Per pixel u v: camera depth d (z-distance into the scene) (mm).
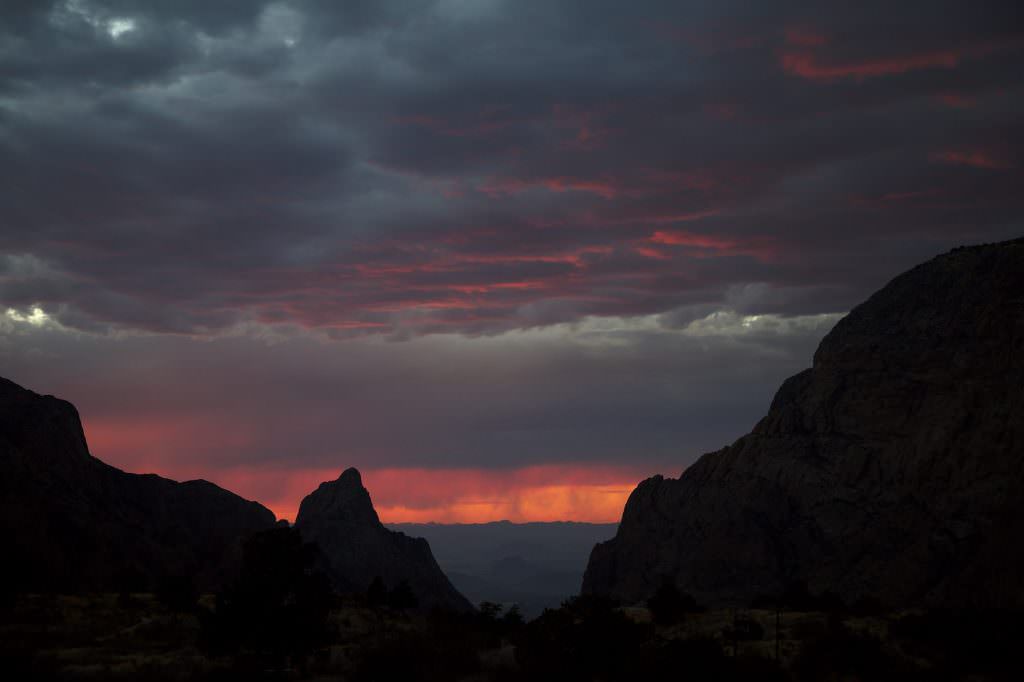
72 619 47906
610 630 34031
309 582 36969
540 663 33688
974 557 97312
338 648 43188
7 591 53188
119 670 34469
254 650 35688
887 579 102750
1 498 91438
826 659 36344
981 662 36750
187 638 43625
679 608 50938
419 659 37125
